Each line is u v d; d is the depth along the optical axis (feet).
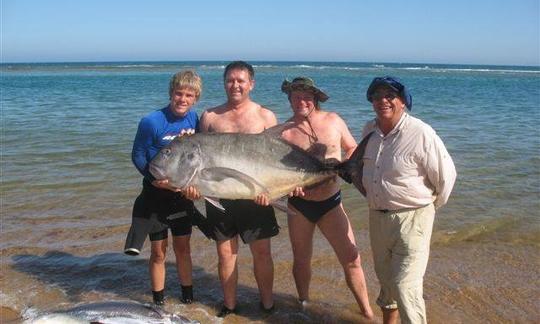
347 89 135.23
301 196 16.20
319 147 16.20
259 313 17.42
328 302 18.08
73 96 104.99
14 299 17.90
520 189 31.35
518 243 23.21
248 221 16.53
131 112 71.77
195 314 17.24
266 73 289.33
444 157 13.66
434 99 104.37
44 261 21.11
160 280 17.62
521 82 206.28
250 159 15.42
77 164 36.65
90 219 25.81
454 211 27.17
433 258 21.59
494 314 17.21
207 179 15.38
